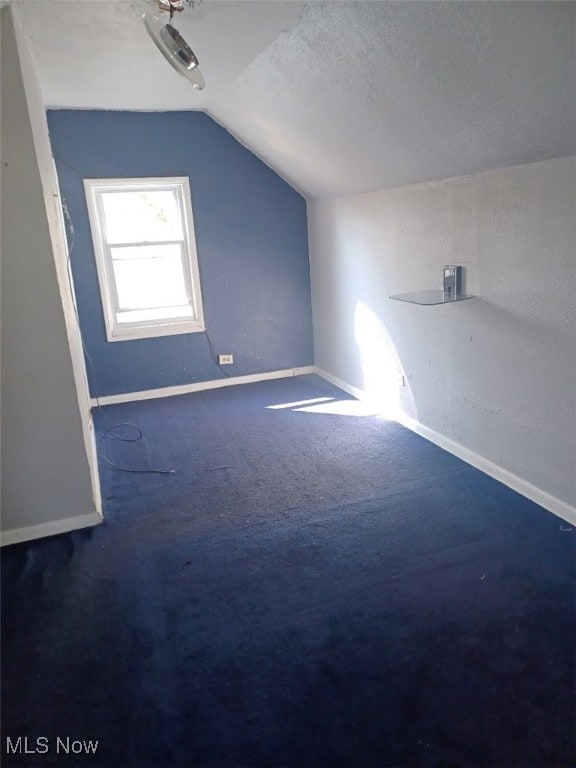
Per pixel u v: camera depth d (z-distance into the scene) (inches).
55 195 124.3
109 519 110.5
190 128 168.7
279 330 196.4
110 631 80.4
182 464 133.7
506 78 77.3
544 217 94.4
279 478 124.3
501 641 74.2
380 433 146.2
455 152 104.7
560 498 102.0
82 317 169.9
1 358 95.2
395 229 139.7
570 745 59.7
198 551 98.7
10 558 98.6
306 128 133.4
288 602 84.5
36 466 101.8
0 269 91.7
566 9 61.3
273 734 63.1
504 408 112.0
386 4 75.9
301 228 190.4
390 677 69.7
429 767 58.3
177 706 67.4
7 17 82.2
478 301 114.1
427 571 89.4
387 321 151.2
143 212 174.7
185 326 182.2
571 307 92.5
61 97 142.5
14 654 76.5
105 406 176.9
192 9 86.3
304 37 96.3
